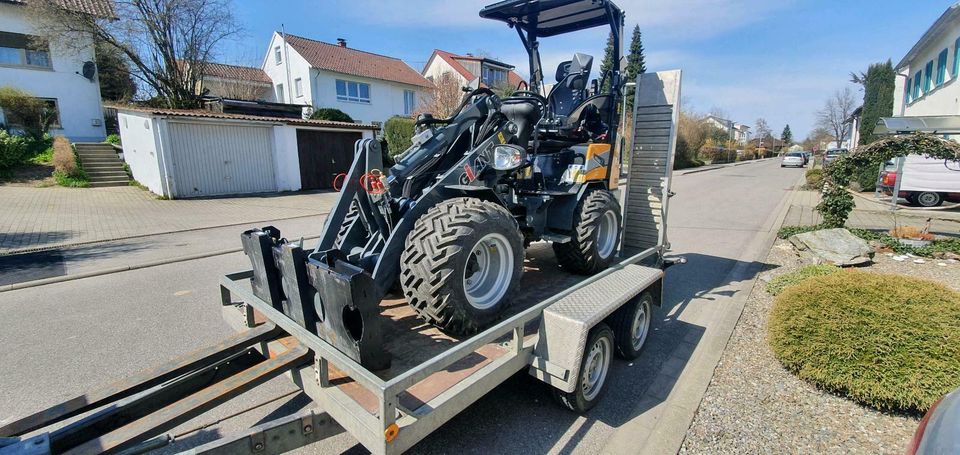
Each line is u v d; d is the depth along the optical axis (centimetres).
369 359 208
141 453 184
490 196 310
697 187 1820
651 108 473
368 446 184
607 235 441
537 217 371
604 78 510
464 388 213
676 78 454
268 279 251
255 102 1647
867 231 776
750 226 958
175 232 842
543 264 445
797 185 1897
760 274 596
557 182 418
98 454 175
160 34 1866
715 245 776
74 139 1905
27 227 866
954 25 1324
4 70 1734
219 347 245
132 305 475
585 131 462
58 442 190
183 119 1254
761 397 306
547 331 261
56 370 343
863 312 298
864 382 284
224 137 1360
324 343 211
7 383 325
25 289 525
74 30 1759
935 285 314
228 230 868
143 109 1349
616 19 452
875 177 1455
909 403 272
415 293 252
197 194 1326
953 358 267
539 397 308
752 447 256
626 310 336
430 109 2502
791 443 259
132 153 1479
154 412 211
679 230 915
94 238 784
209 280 562
